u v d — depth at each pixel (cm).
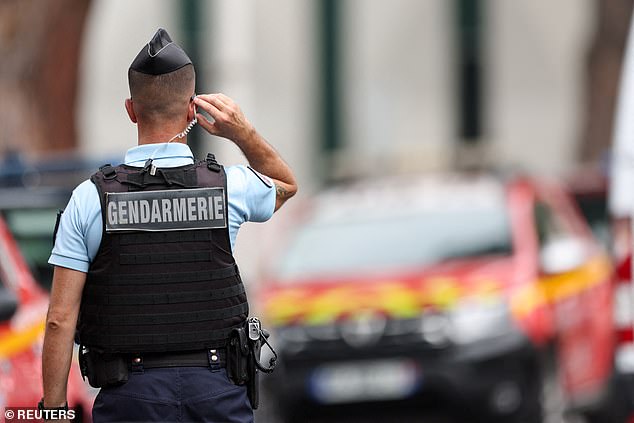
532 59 5041
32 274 1628
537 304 2333
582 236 2759
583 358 2428
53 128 2825
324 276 2495
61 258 1041
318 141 5019
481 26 5044
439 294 2355
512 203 2581
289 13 5006
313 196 2825
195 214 1050
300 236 2634
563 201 2836
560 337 2350
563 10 5022
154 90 1057
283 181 1116
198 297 1047
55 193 1747
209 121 1088
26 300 1471
